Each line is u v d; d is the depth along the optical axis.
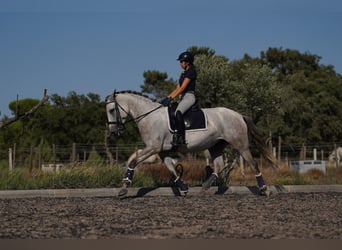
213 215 9.92
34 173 16.39
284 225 8.66
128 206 11.45
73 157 21.14
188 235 7.80
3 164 20.00
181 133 13.23
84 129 45.41
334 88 54.88
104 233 8.02
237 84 27.30
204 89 26.58
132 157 14.59
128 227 8.56
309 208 10.99
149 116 13.29
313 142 48.56
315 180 19.38
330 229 8.25
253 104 28.16
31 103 46.00
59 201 12.58
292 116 48.44
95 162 17.12
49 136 44.50
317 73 60.75
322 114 50.66
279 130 45.41
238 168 23.08
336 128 50.31
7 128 39.44
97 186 15.24
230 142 13.82
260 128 43.41
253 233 7.92
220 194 14.37
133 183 15.41
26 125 44.62
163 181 16.95
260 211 10.49
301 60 63.50
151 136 13.23
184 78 13.41
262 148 14.36
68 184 15.10
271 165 14.45
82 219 9.48
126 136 41.28
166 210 10.71
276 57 63.22
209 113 13.74
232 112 14.05
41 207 11.30
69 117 45.50
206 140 13.55
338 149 36.69
